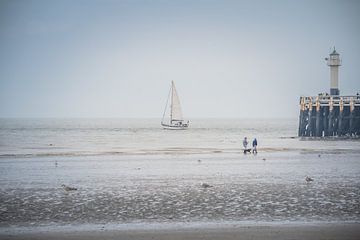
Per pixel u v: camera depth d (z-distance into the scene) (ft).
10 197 91.09
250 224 68.49
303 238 60.95
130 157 178.91
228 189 98.27
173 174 124.88
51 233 64.85
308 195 90.74
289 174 122.93
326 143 242.17
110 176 121.60
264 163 153.28
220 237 61.62
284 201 84.89
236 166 144.46
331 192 93.97
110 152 200.85
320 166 142.41
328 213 75.36
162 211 77.66
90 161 163.43
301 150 203.72
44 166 147.13
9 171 134.10
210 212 76.64
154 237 62.08
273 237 61.41
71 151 205.87
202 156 182.29
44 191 97.91
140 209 79.25
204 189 98.53
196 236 62.23
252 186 102.17
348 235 62.28
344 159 164.45
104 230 66.08
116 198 89.10
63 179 116.37
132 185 105.19
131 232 64.80
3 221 71.82
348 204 82.17
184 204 82.94
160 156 183.52
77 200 87.45
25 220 72.43
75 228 67.51
